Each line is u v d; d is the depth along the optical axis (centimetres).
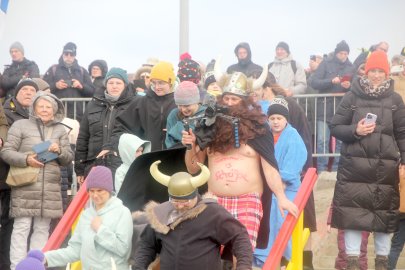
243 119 805
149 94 1057
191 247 732
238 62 1630
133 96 1183
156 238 754
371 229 1115
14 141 1129
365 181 1120
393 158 1120
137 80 1404
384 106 1122
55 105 1150
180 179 730
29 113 1153
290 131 1012
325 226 1496
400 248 1234
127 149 952
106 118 1173
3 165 1148
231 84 816
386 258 1146
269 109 1012
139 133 1068
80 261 879
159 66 1043
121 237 842
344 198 1124
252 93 823
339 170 1135
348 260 1138
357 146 1120
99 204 855
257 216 810
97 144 1173
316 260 1411
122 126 1072
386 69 1120
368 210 1120
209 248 734
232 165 812
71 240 869
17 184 1116
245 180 809
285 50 1655
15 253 1117
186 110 933
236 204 812
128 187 856
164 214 741
